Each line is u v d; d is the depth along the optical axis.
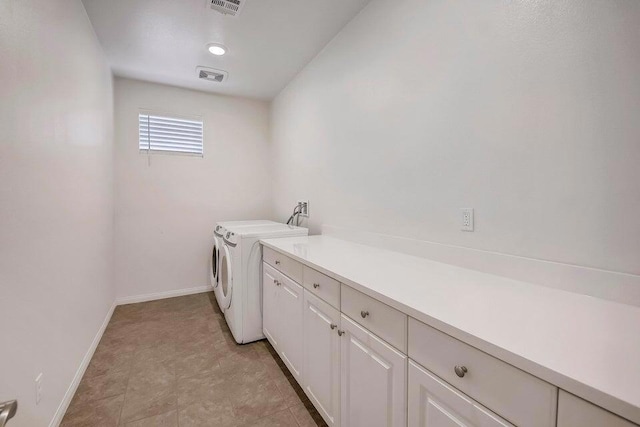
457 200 1.33
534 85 1.04
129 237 3.16
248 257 2.25
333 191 2.34
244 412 1.55
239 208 3.69
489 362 0.64
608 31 0.86
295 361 1.68
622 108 0.84
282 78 3.06
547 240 1.02
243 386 1.77
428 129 1.47
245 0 1.86
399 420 0.90
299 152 2.96
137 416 1.52
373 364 1.01
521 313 0.79
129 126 3.12
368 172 1.92
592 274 0.91
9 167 1.03
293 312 1.69
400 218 1.67
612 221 0.86
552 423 0.53
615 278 0.86
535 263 1.05
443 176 1.40
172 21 2.07
